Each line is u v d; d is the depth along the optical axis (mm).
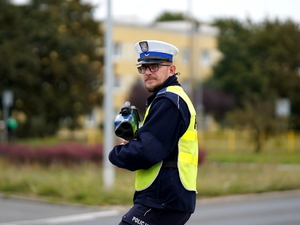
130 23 79562
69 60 62312
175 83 6816
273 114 46750
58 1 63938
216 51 91312
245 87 76438
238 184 24578
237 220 16844
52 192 21906
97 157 30016
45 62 61781
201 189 22938
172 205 6457
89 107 64750
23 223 16344
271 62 70688
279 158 41188
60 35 60625
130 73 79688
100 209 19391
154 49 6742
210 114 77375
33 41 60219
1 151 31266
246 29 82500
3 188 23219
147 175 6523
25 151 30188
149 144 6336
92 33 66812
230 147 53656
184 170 6500
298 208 19891
